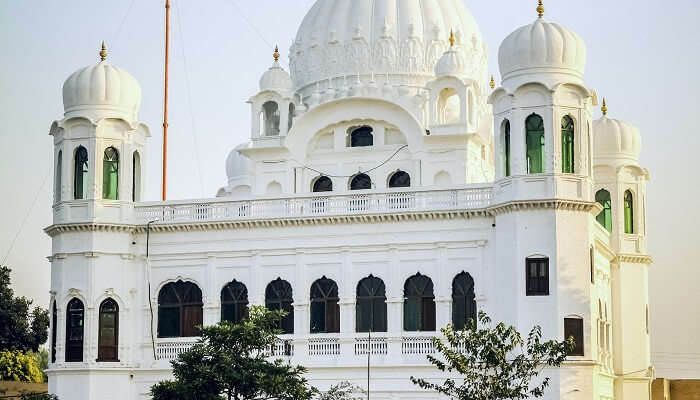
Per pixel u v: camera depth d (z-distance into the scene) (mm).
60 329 78875
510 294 72688
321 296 77312
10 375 106438
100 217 79125
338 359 75938
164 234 80125
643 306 90375
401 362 74875
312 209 77938
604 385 80812
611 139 91625
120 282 79375
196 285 79625
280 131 86500
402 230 76188
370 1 89062
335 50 88125
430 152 83500
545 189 72625
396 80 87125
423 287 75812
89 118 79688
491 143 91125
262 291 78188
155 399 64750
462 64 84375
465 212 75000
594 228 76125
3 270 109375
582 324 72000
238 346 65938
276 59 88438
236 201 79250
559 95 73562
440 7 90000
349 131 85812
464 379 68062
